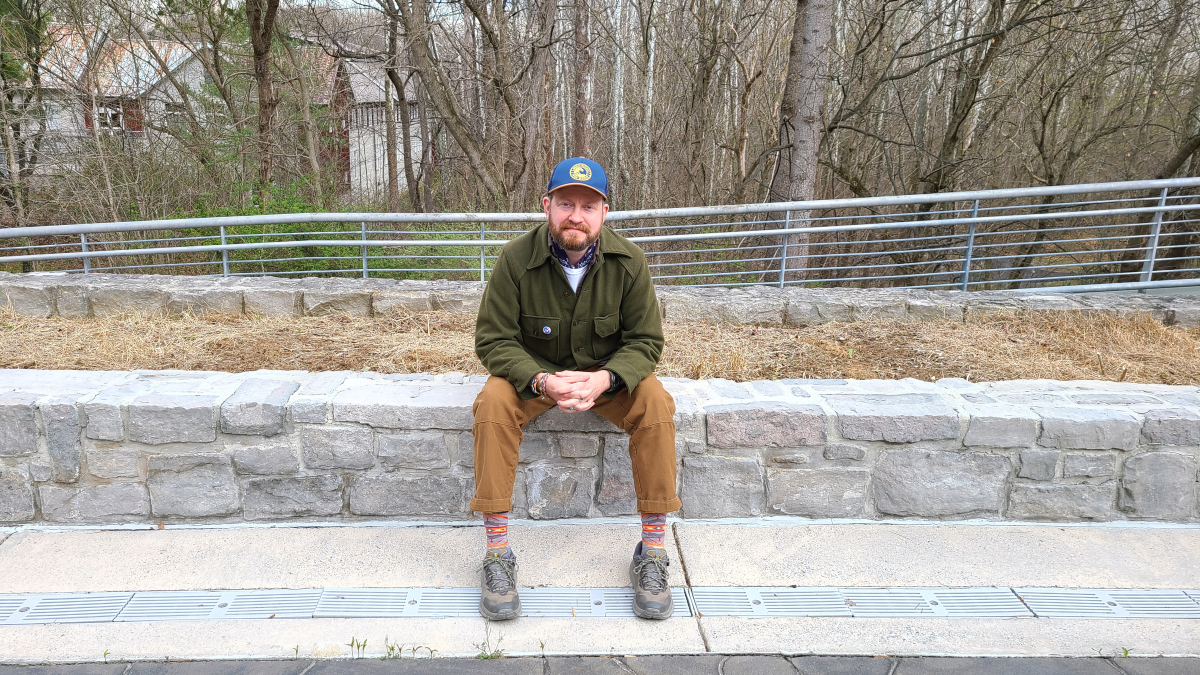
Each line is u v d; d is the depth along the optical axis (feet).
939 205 40.32
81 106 39.40
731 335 13.78
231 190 41.06
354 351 12.20
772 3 43.86
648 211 19.21
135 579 7.40
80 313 14.82
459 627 6.79
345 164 70.59
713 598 7.34
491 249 28.09
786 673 6.25
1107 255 40.27
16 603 6.95
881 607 7.22
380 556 7.95
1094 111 39.99
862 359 12.34
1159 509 8.82
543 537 8.42
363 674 6.14
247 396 8.43
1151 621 7.04
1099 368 11.91
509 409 7.23
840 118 37.06
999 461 8.68
